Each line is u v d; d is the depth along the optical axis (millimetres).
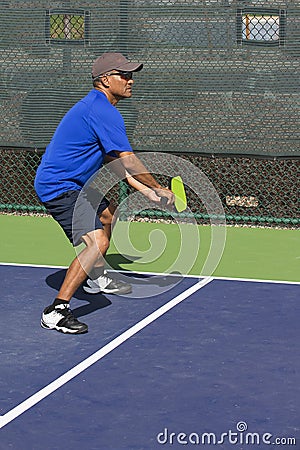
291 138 13047
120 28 13289
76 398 7379
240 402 7301
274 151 13125
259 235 12992
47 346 8555
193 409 7168
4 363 8133
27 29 13562
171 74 13250
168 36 13211
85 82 13484
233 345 8562
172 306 9695
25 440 6641
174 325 9117
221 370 7957
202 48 13125
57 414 7078
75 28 13438
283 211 13766
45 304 9805
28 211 14352
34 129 13773
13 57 13680
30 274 10961
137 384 7660
